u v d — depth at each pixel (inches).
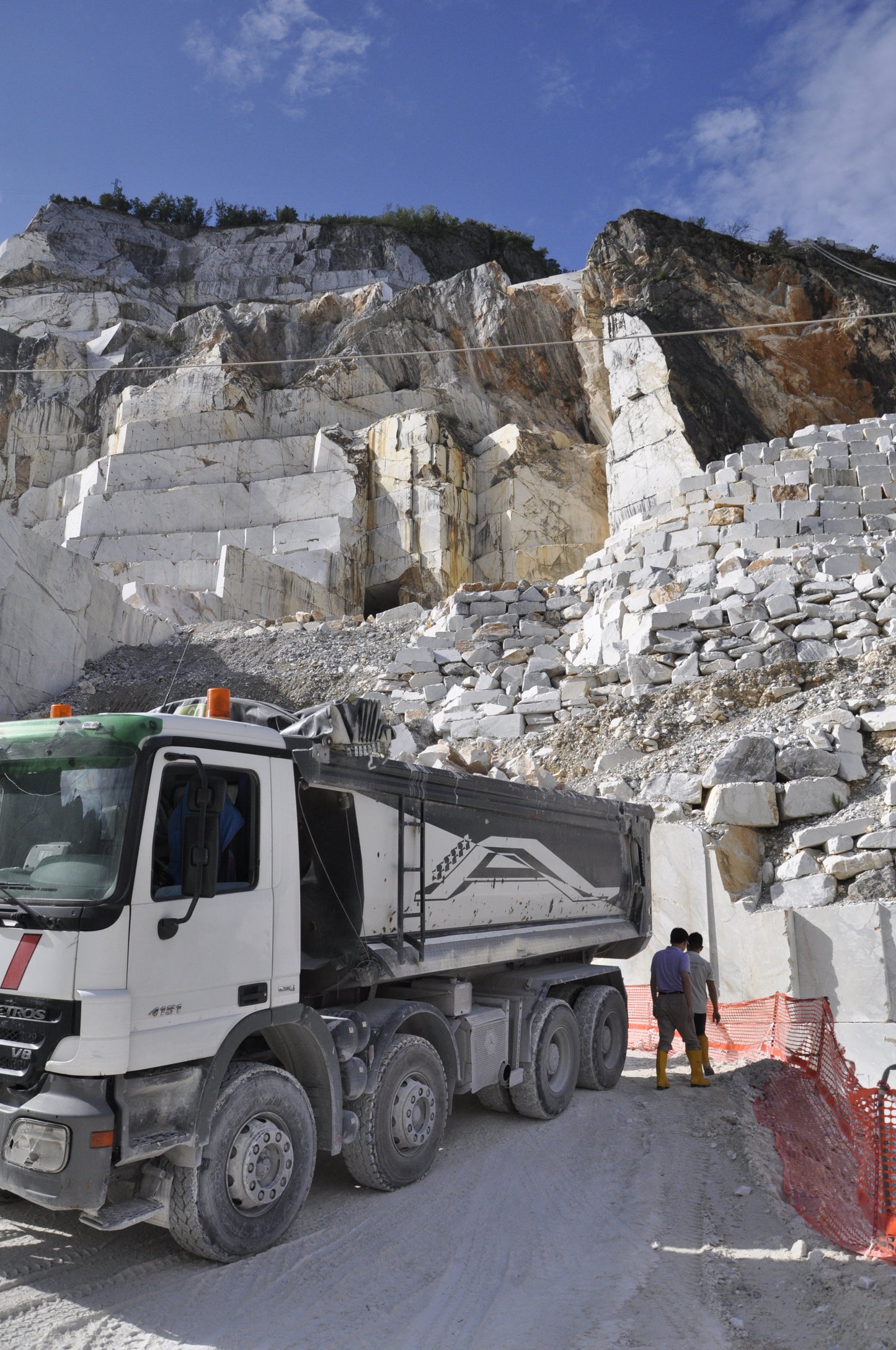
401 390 1619.1
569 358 1643.7
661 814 479.5
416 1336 150.3
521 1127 272.5
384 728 225.9
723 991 411.2
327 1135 195.3
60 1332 148.5
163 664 888.9
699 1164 240.2
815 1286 159.5
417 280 2364.7
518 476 1454.2
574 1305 161.3
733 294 1236.5
